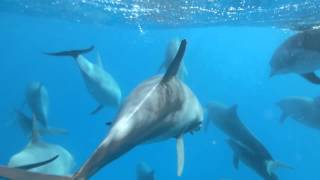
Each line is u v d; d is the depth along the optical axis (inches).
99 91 434.3
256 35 1419.8
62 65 2249.0
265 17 586.6
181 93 192.4
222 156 1302.9
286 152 1428.4
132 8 652.1
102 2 652.7
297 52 340.8
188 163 1256.8
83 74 432.8
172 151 1266.0
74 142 1302.9
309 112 531.2
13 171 135.8
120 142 152.6
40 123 425.7
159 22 757.9
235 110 432.5
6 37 2181.3
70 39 2150.6
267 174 397.7
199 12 615.5
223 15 616.1
